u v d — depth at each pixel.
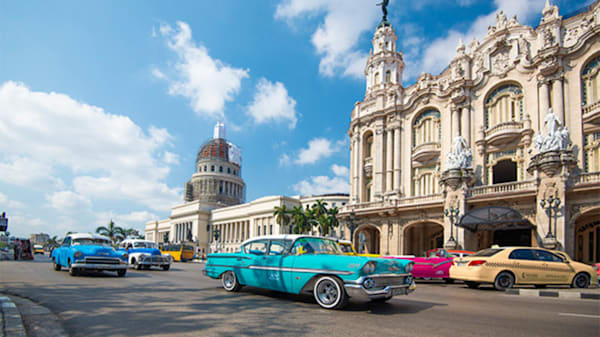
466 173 30.20
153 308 8.52
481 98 32.12
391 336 6.14
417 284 17.56
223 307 8.68
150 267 25.55
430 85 35.50
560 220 24.28
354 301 9.81
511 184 27.39
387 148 38.03
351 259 8.62
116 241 99.38
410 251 35.84
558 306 9.86
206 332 6.34
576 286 14.58
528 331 6.67
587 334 6.52
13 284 13.00
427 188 34.91
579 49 26.83
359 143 41.16
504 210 25.84
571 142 26.11
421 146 35.19
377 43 44.00
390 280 8.92
